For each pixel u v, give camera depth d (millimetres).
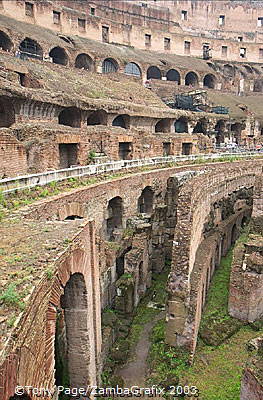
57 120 22375
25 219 9219
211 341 11844
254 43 68438
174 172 22297
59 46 43500
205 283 13633
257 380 7684
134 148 23938
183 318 11453
